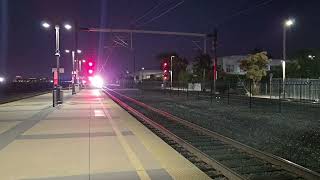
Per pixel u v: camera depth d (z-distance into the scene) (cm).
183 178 784
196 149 1127
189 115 2430
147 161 930
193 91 6731
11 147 1112
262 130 1698
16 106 2869
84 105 2944
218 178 863
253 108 2906
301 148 1273
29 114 2186
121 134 1365
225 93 5491
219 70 7738
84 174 812
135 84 9944
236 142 1255
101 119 1895
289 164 912
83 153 1024
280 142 1391
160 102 3781
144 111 2753
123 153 1024
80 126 1602
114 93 5478
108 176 798
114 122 1756
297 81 4322
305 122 1970
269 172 917
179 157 977
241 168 964
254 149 1122
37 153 1025
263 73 5156
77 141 1215
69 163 909
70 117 1998
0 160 941
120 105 2998
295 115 2339
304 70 5738
